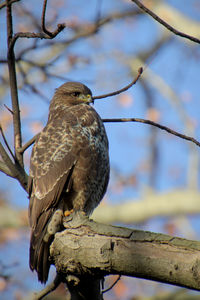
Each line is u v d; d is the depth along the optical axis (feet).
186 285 21.79
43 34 28.19
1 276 45.62
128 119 30.60
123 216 69.36
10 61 31.55
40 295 28.04
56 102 39.86
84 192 33.30
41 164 32.78
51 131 34.12
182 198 69.56
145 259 22.08
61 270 24.00
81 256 23.20
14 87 31.78
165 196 70.08
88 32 48.57
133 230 22.94
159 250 22.13
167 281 22.06
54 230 29.63
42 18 27.22
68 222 23.99
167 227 69.56
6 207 71.67
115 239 22.85
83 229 23.53
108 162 35.47
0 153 31.83
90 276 23.79
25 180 31.99
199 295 52.60
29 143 31.45
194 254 21.77
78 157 33.17
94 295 25.31
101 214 69.10
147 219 69.62
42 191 31.86
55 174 32.50
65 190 32.78
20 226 68.74
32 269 28.73
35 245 29.17
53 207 31.96
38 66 43.55
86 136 33.68
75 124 34.09
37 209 31.35
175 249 22.04
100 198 35.68
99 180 34.45
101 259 22.76
